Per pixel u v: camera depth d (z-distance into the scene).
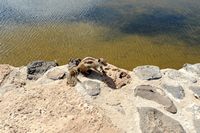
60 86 1.02
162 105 0.98
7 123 0.86
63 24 4.34
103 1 5.34
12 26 4.12
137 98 1.00
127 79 1.09
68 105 0.93
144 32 4.25
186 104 1.00
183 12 4.98
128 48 3.76
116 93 1.00
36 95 0.98
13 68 1.15
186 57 3.61
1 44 3.65
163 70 1.20
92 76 1.07
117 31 4.24
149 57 3.56
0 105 0.94
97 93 0.98
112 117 0.89
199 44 3.94
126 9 5.05
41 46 3.70
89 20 4.55
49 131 0.83
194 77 1.16
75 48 3.70
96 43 3.85
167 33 4.24
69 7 4.96
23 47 3.64
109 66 1.15
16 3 4.96
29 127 0.85
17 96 0.98
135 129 0.86
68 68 1.14
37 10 4.73
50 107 0.93
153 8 5.13
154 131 0.86
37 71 1.13
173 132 0.87
